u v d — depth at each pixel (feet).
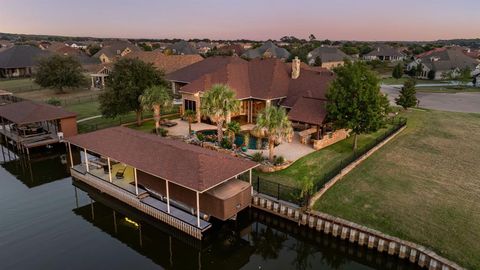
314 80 132.57
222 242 71.00
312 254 67.15
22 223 75.36
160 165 71.51
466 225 63.05
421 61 338.75
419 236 60.08
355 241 63.10
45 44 622.54
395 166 92.12
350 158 92.32
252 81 138.21
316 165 91.25
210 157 71.00
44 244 67.41
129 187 82.89
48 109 122.93
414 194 75.20
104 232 73.36
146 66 135.95
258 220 75.72
